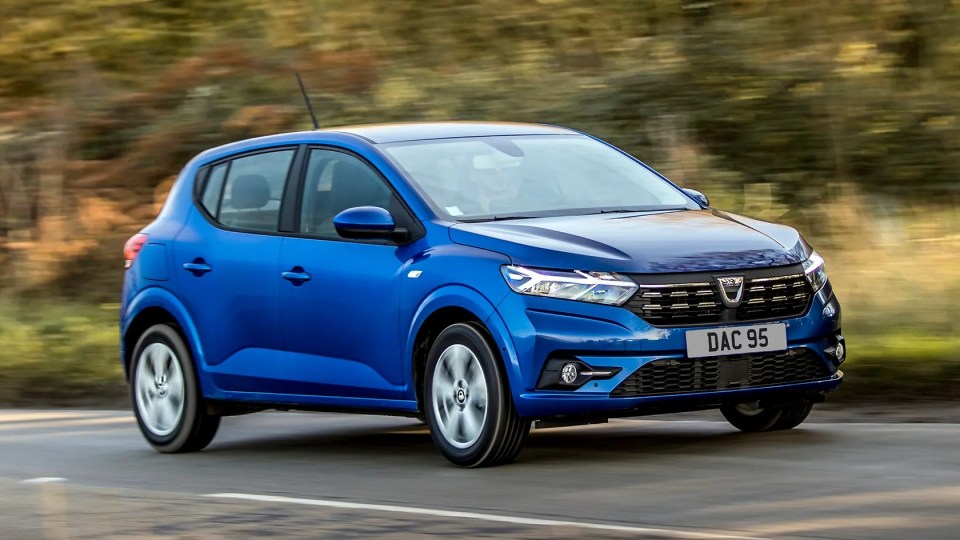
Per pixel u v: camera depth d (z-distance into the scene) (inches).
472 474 355.6
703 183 820.0
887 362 489.1
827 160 829.2
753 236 371.9
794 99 858.8
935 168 813.9
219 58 981.8
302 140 428.5
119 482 385.7
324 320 400.2
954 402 452.4
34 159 937.5
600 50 943.0
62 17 1074.7
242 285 424.2
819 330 368.5
